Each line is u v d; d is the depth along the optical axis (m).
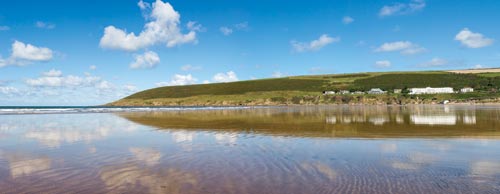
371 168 9.62
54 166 10.09
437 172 9.05
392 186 7.71
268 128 22.81
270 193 7.27
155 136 18.17
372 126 23.72
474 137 16.69
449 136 17.25
